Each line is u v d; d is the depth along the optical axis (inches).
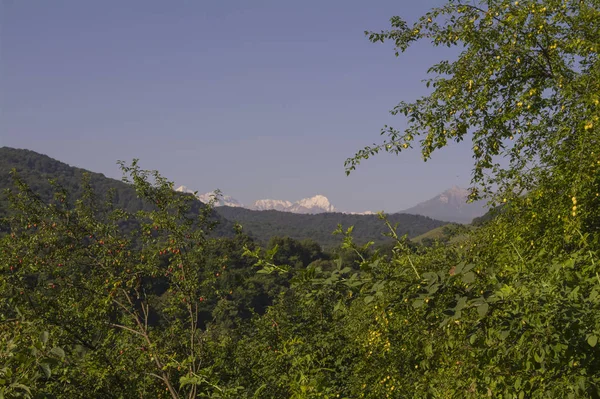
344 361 352.5
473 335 125.3
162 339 384.8
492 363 134.2
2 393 107.9
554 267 142.9
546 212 234.8
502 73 244.4
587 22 219.1
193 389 335.0
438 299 118.0
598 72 194.9
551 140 228.4
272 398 318.0
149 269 374.0
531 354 123.3
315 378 183.2
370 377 243.1
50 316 345.4
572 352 118.7
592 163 184.4
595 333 115.0
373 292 123.6
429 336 138.7
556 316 117.1
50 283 360.8
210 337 395.9
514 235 244.7
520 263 177.0
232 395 176.7
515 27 225.0
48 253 360.5
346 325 334.6
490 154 265.6
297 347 252.2
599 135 185.2
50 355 119.5
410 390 196.1
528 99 243.0
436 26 249.9
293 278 127.9
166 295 390.9
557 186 230.4
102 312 354.0
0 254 347.9
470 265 113.2
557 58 232.7
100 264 375.2
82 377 343.9
